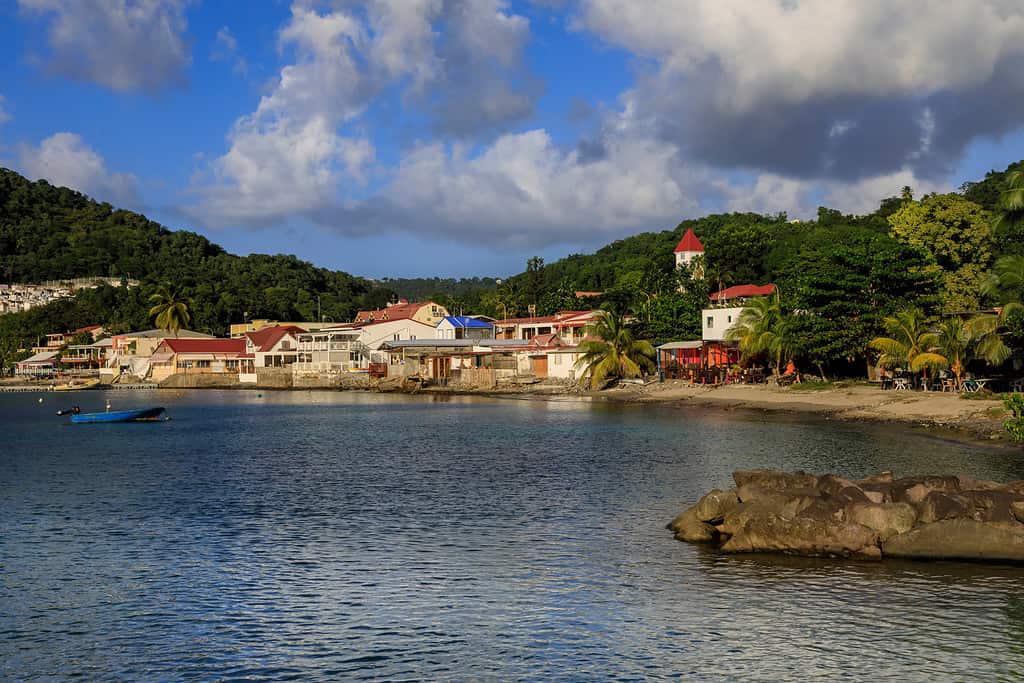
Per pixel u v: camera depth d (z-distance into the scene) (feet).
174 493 127.13
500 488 126.31
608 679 57.21
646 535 94.02
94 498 123.65
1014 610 67.62
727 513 90.94
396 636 65.51
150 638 65.77
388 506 114.32
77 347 631.15
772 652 60.80
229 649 63.52
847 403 230.68
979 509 82.58
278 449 186.19
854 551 81.87
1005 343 202.69
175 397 442.50
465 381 414.41
